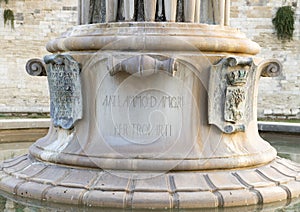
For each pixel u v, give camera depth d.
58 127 4.01
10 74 19.81
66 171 3.65
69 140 3.87
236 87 3.84
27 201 3.46
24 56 19.94
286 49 19.94
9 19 19.73
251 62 3.84
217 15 4.28
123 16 4.17
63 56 3.88
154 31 3.80
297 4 19.83
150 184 3.39
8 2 19.73
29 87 19.81
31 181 3.63
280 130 7.54
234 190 3.41
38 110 19.78
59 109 3.98
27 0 19.84
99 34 3.89
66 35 4.18
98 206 3.26
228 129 3.83
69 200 3.33
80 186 3.42
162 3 4.08
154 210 3.22
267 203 3.43
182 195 3.29
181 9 4.14
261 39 20.11
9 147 6.71
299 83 19.78
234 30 4.19
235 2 20.12
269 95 19.83
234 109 3.85
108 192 3.31
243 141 3.93
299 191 3.66
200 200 3.27
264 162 3.92
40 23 20.05
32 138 7.61
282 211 3.32
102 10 4.45
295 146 6.91
